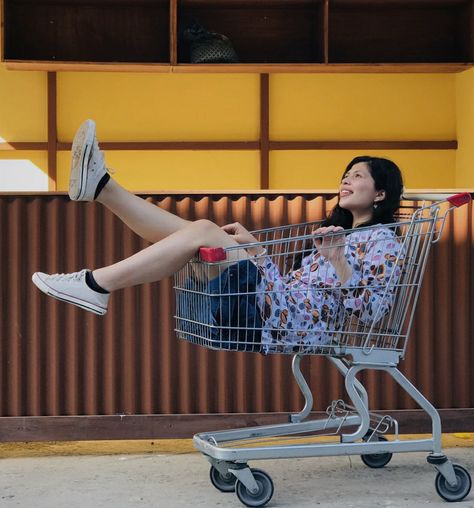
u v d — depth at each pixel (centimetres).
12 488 396
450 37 702
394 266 372
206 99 691
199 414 464
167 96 689
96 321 464
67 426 459
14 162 682
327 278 381
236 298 363
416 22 702
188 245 363
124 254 465
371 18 700
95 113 686
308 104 694
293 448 359
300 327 370
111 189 385
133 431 461
